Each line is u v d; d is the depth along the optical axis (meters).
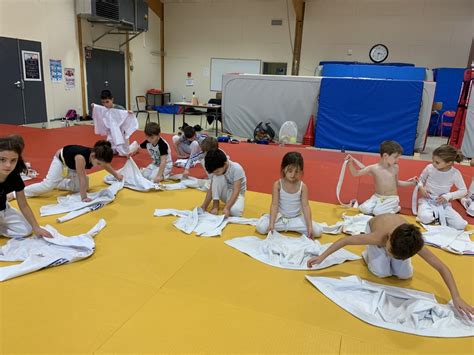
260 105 8.04
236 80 8.04
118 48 11.67
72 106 10.23
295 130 7.37
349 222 3.01
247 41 12.77
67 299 1.90
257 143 7.34
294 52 12.20
